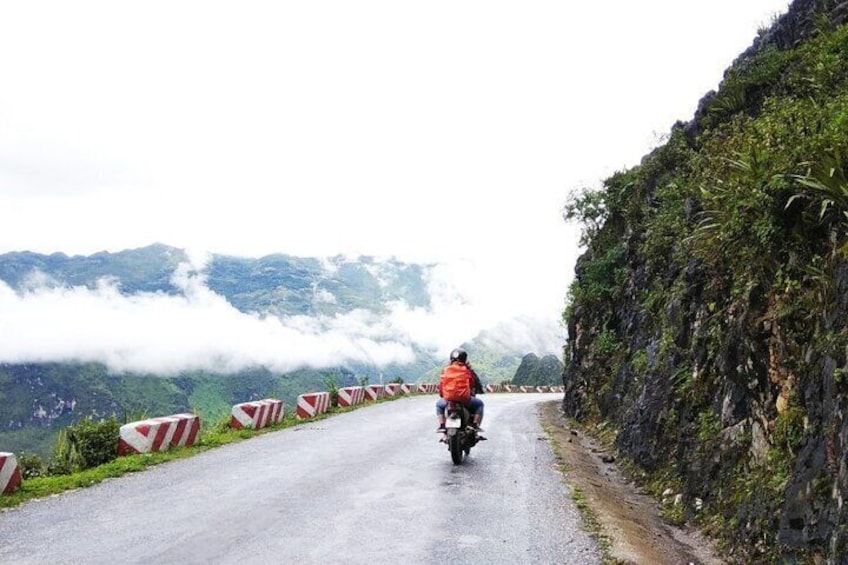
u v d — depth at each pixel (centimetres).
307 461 1084
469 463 1081
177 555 564
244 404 1539
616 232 2234
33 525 670
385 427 1631
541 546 609
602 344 1978
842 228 577
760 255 714
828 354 519
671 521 793
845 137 608
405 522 687
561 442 1436
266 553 571
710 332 885
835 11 1237
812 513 486
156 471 989
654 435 1056
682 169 1630
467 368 1097
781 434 600
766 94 1291
